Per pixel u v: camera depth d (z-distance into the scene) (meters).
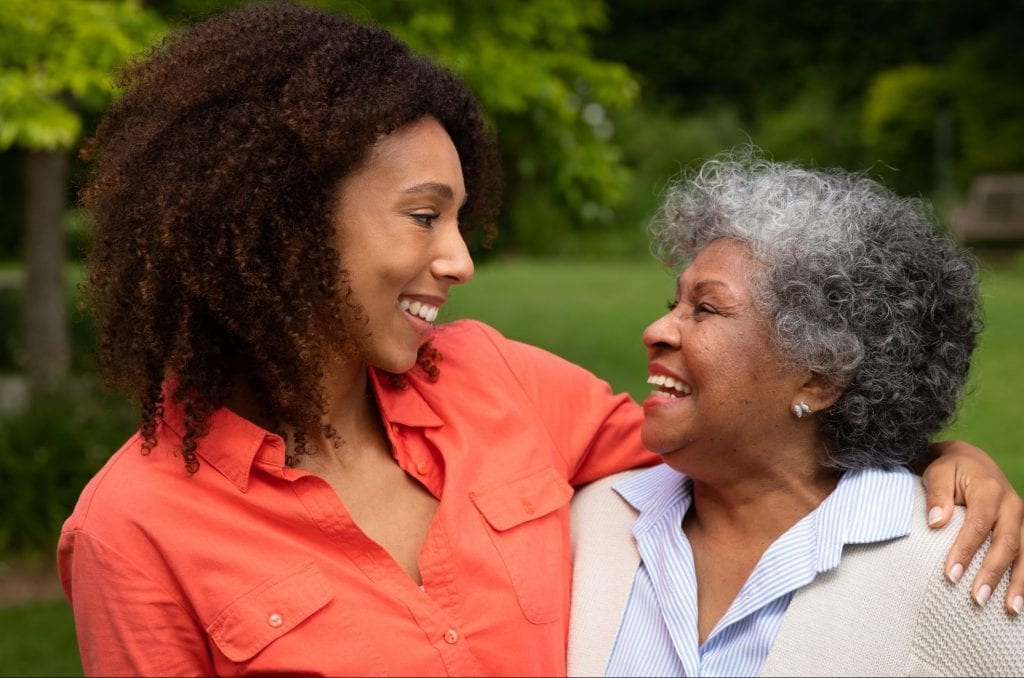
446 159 1.75
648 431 1.92
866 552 1.82
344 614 1.69
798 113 17.95
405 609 1.71
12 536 4.88
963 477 1.85
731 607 1.84
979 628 1.73
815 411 1.87
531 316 10.04
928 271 1.87
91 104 4.87
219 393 1.75
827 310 1.82
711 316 1.87
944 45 17.98
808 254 1.82
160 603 1.65
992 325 8.31
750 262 1.85
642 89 19.03
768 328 1.83
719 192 1.95
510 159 6.08
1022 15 16.75
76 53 4.26
